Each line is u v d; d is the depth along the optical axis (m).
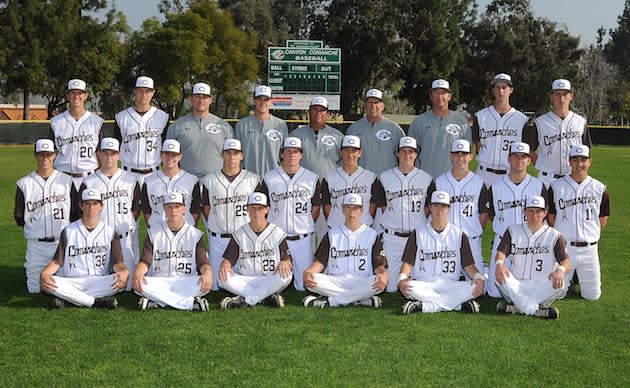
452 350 5.43
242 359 5.21
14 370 4.97
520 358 5.27
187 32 44.84
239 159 7.39
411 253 6.80
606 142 40.22
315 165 8.07
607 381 4.84
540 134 7.82
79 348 5.43
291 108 30.66
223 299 6.71
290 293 7.32
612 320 6.32
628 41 81.06
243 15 55.09
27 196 7.10
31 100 75.69
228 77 47.81
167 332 5.84
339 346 5.51
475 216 7.28
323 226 7.95
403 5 50.50
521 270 6.68
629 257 9.23
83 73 43.09
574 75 56.25
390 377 4.88
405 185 7.40
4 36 40.28
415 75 50.72
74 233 6.77
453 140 8.09
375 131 8.16
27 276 7.23
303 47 30.31
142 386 4.70
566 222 7.06
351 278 6.77
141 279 6.61
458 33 53.06
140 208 7.47
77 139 7.75
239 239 6.90
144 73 47.22
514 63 54.50
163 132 7.96
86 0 43.41
